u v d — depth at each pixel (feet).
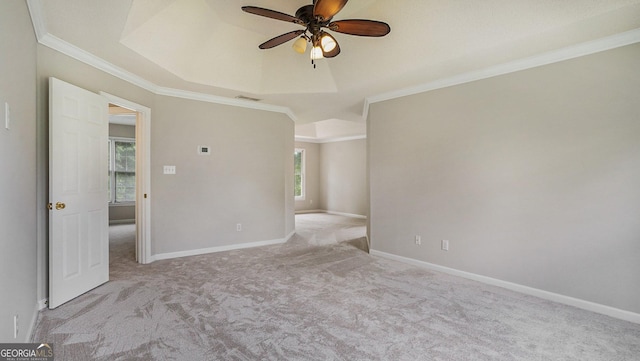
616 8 6.66
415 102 12.33
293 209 19.21
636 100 7.72
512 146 9.75
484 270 10.36
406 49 9.75
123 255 13.48
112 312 7.84
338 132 27.63
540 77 9.18
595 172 8.30
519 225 9.62
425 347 6.35
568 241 8.71
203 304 8.38
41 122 8.01
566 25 7.34
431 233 11.83
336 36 10.23
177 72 11.05
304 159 30.83
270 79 12.86
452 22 8.40
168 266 11.87
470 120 10.70
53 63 8.33
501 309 8.25
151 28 8.89
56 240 8.03
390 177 13.26
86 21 7.50
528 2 7.27
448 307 8.34
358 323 7.37
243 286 9.78
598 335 6.95
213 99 13.98
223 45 11.11
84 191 9.00
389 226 13.33
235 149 14.78
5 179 4.85
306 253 14.17
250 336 6.72
